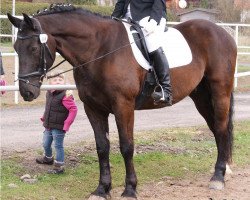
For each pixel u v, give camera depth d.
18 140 9.27
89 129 10.54
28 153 8.15
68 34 6.18
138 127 10.95
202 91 7.82
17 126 10.74
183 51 7.20
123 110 6.28
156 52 6.62
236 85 18.05
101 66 6.25
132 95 6.35
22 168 7.41
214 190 7.10
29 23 5.85
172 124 11.45
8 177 7.01
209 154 8.82
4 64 19.64
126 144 6.34
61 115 7.19
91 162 7.89
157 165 8.02
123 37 6.46
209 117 7.91
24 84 5.86
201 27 7.55
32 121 11.35
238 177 7.75
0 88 7.25
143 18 6.79
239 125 11.39
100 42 6.30
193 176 7.68
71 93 7.11
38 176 7.12
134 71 6.39
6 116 11.92
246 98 15.95
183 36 7.42
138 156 8.30
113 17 6.66
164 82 6.68
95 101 6.40
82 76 6.32
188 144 9.39
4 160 7.67
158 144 9.23
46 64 5.99
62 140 7.25
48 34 6.05
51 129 7.31
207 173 7.85
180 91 7.13
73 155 8.17
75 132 10.20
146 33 6.64
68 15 6.25
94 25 6.31
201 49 7.45
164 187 7.11
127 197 6.38
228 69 7.53
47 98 7.30
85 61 6.25
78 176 7.27
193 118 12.34
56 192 6.59
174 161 8.25
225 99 7.52
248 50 24.42
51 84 7.37
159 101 6.71
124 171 7.65
